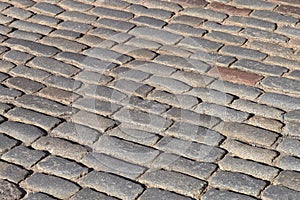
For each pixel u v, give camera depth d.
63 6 3.54
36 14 3.48
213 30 3.30
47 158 2.54
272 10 3.42
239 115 2.74
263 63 3.05
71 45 3.22
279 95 2.85
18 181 2.43
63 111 2.79
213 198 2.35
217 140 2.62
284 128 2.66
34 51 3.17
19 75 3.01
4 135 2.65
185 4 3.52
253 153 2.54
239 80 2.95
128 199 2.36
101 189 2.40
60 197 2.37
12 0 3.60
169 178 2.44
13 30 3.34
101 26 3.37
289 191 2.37
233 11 3.44
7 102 2.84
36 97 2.87
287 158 2.52
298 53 3.10
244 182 2.41
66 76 3.01
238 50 3.14
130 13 3.46
